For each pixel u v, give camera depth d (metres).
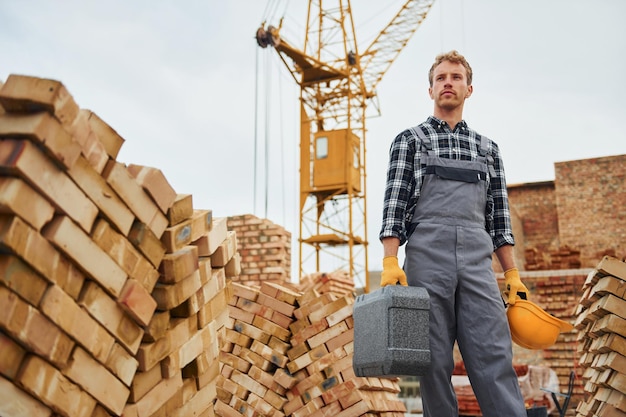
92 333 2.38
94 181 2.35
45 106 2.07
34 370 2.17
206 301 3.17
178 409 3.08
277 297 5.27
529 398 11.70
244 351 5.16
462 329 3.08
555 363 11.99
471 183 3.19
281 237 11.09
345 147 33.06
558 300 12.73
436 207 3.14
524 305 3.21
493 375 2.98
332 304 4.99
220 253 3.35
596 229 19.47
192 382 3.21
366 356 2.96
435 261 3.09
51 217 2.18
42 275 2.16
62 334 2.26
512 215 19.88
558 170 20.11
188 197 2.87
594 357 4.20
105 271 2.41
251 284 10.99
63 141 2.13
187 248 2.91
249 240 11.20
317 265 33.28
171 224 2.80
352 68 35.31
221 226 3.33
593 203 19.62
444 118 3.32
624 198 19.36
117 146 2.46
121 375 2.55
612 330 3.63
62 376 2.29
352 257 32.19
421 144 3.23
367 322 2.99
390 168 3.26
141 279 2.60
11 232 2.01
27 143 2.05
